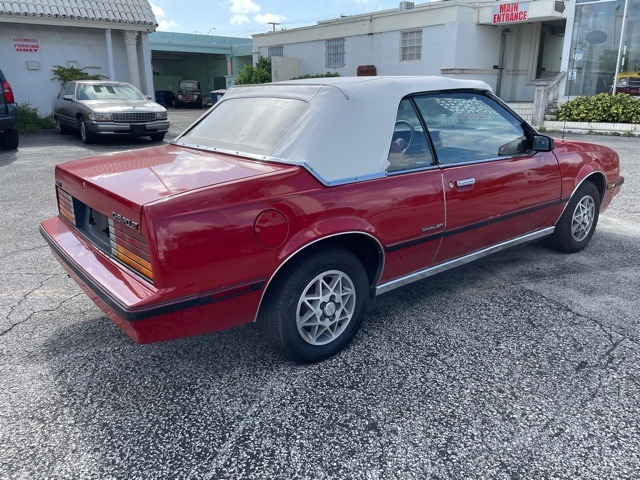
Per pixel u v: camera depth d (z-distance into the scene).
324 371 3.04
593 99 14.80
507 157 3.93
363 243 3.21
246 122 3.46
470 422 2.58
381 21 20.41
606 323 3.58
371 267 3.32
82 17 16.20
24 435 2.50
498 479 2.21
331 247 3.00
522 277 4.41
